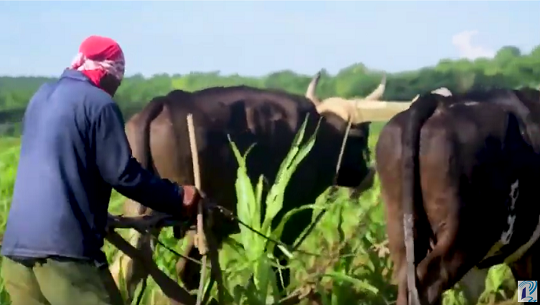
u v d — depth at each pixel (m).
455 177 5.58
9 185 9.65
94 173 4.70
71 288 4.65
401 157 5.69
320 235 7.93
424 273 5.61
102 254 4.76
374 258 7.65
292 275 7.45
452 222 5.59
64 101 4.70
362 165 8.30
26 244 4.64
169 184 4.79
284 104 7.80
